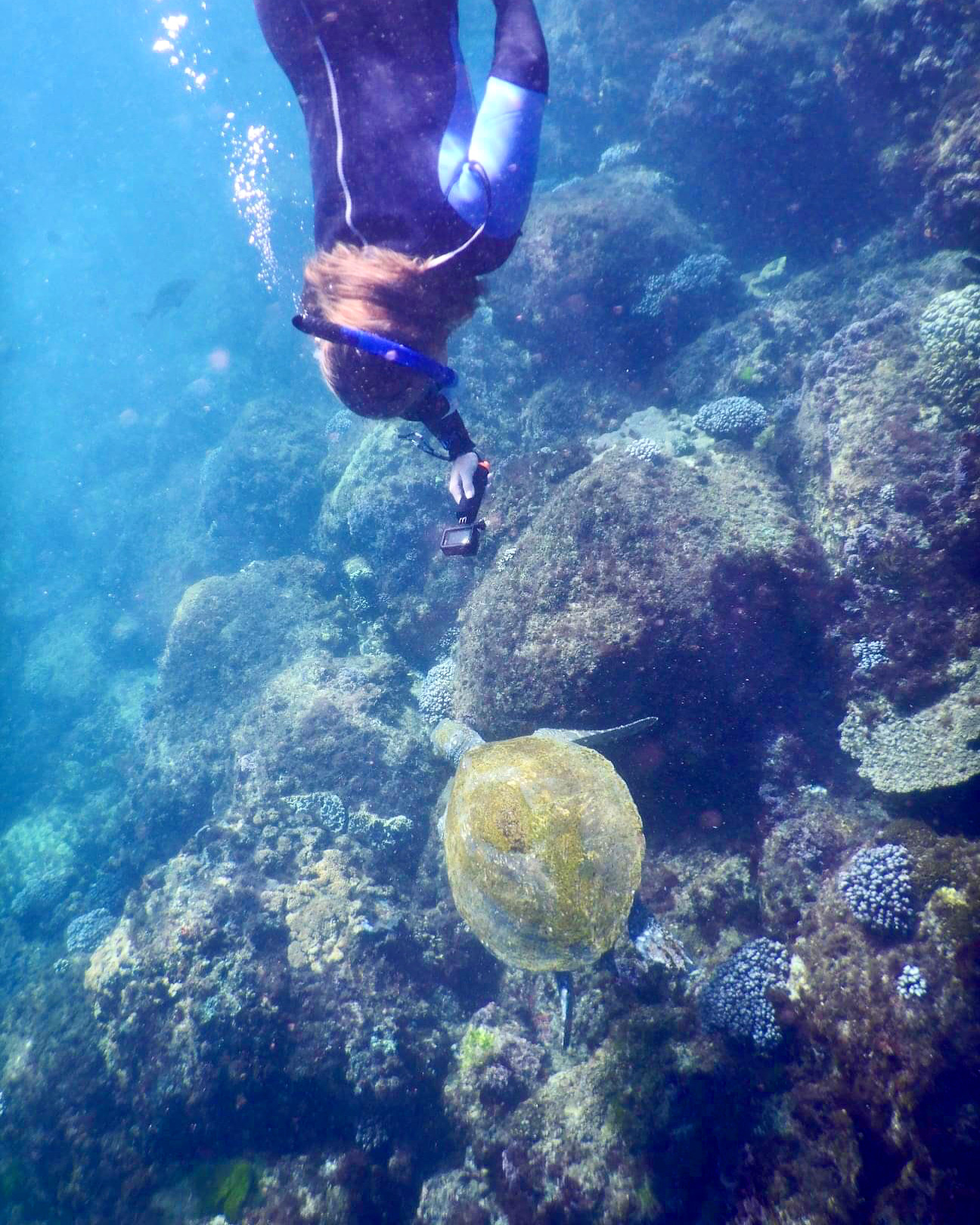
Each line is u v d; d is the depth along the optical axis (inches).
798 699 259.8
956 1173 168.6
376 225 53.0
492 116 57.6
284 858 329.1
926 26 343.9
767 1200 190.1
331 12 57.0
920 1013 185.8
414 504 427.5
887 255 394.9
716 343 416.8
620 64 631.8
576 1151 216.7
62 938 509.7
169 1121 266.7
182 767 476.1
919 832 216.8
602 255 455.8
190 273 1249.4
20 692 796.6
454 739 289.1
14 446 1115.9
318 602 511.2
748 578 252.5
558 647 257.0
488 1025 275.7
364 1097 258.1
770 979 217.5
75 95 1627.7
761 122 453.7
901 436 257.1
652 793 263.1
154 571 827.4
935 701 238.7
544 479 348.2
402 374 52.6
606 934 187.9
